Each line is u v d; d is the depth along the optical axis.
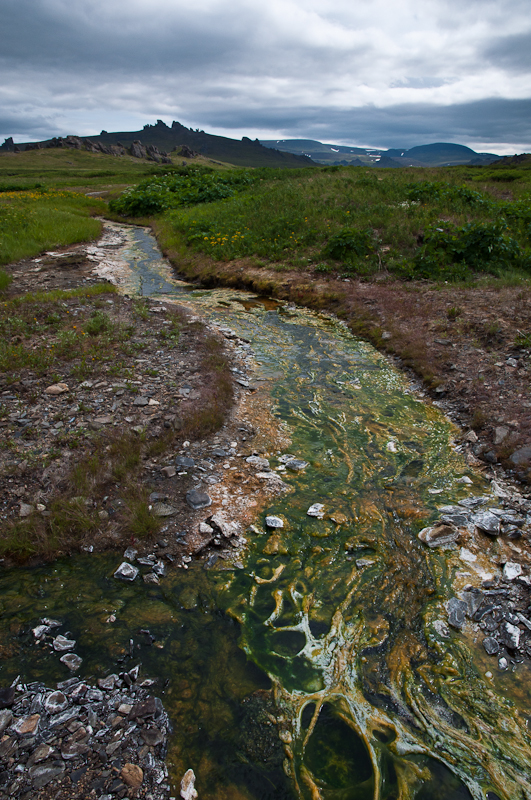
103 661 3.08
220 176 28.38
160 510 4.42
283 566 3.97
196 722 2.76
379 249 12.93
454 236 12.15
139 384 6.59
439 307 9.46
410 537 4.27
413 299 10.12
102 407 5.93
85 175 51.34
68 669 3.00
